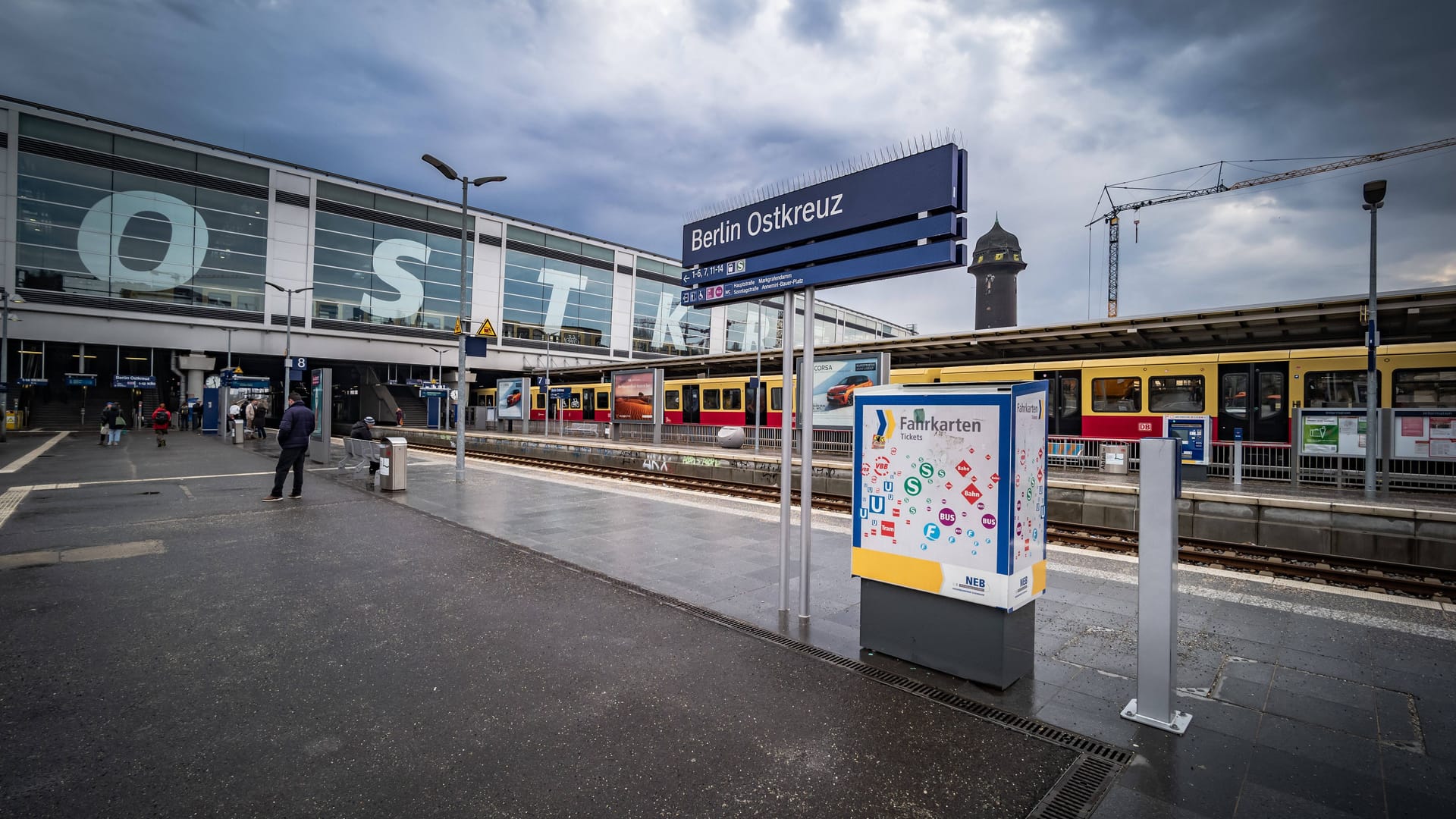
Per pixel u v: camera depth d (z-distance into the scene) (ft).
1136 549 27.02
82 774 9.31
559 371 134.41
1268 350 47.60
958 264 14.37
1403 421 37.63
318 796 8.89
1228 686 12.84
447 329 153.48
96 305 115.44
